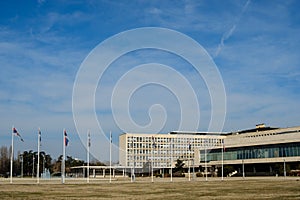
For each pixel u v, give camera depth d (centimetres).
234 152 14838
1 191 5053
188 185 6762
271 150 13550
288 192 4425
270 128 16662
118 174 14275
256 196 3903
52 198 3881
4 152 17212
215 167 15375
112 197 3994
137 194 4444
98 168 14238
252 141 14338
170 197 3956
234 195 4112
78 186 6531
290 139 12950
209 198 3766
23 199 3778
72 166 17338
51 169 18288
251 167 14550
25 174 17662
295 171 12356
